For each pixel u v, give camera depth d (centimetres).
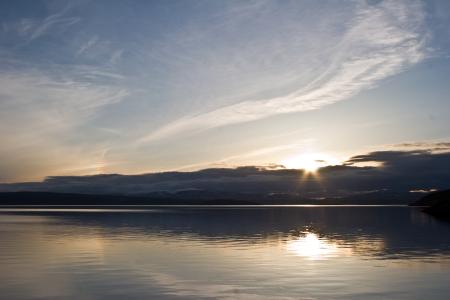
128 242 4153
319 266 2728
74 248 3675
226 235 4962
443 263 2830
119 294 2006
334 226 6681
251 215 11850
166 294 2006
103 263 2859
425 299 1914
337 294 1995
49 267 2694
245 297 1953
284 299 1920
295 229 6000
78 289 2102
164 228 6225
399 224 7162
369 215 11525
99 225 6962
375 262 2881
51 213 13788
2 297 1959
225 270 2591
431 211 11962
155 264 2816
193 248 3672
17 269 2622
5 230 5794
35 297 1959
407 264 2795
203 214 12712
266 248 3672
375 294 1994
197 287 2142
